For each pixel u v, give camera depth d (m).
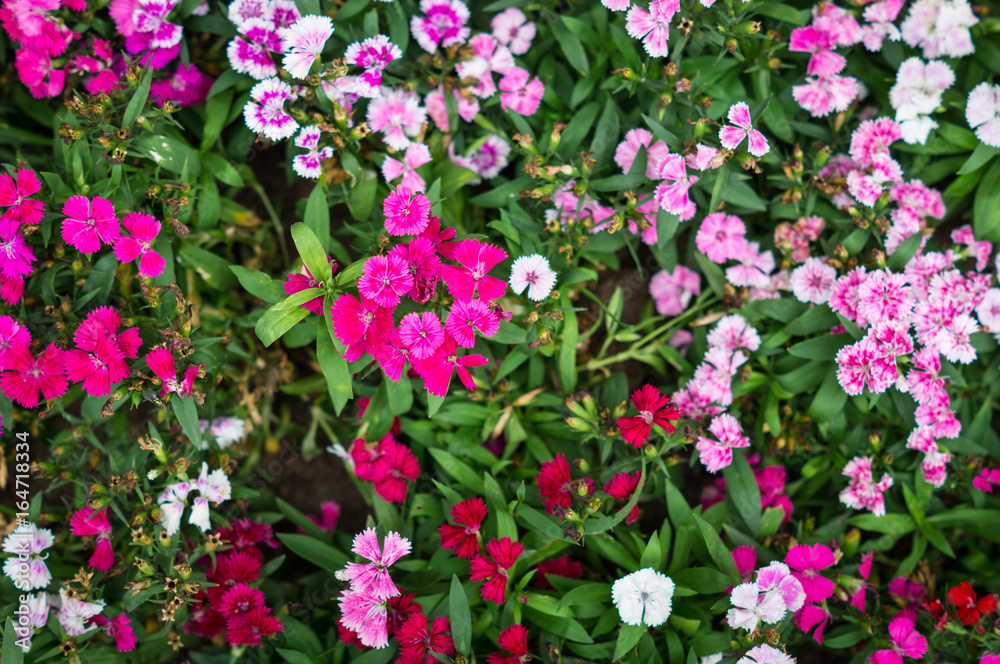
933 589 0.94
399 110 0.92
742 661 0.88
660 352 0.97
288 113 0.89
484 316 0.86
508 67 0.93
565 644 0.91
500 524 0.89
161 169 0.93
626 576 0.88
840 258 0.92
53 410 0.91
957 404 0.95
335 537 0.97
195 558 0.90
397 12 0.92
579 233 0.91
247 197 1.00
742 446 0.92
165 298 0.89
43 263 0.88
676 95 0.91
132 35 0.91
